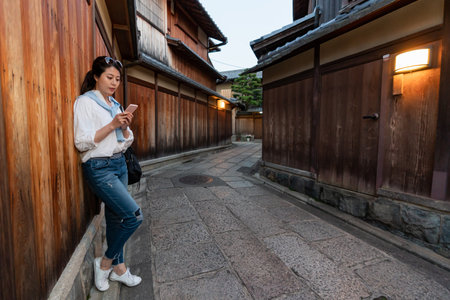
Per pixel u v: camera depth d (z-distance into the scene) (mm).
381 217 2910
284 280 1981
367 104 3121
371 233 2873
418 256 2369
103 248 2342
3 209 798
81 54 1884
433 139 2430
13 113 877
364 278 2020
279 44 5500
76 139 1438
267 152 5676
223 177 5980
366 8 2584
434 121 2416
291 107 4727
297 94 4539
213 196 4316
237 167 7500
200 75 11695
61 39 1411
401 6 2664
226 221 3197
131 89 5754
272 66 5344
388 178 2869
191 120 9539
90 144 1440
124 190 1622
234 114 22875
